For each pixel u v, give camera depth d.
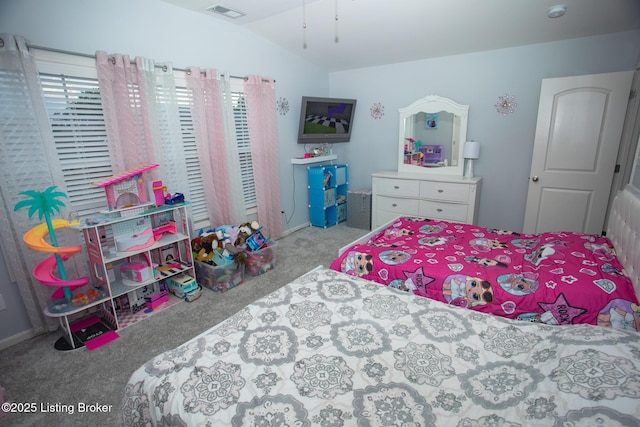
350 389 1.06
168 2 2.65
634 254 1.57
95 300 2.17
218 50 3.08
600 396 0.84
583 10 2.55
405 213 4.00
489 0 2.54
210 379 1.10
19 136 1.98
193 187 3.10
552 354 1.08
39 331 2.24
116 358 2.00
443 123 3.91
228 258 2.85
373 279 2.11
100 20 2.29
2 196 1.98
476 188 3.50
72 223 2.09
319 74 4.42
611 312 1.49
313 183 4.39
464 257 2.10
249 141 3.48
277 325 1.40
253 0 2.62
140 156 2.54
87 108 2.30
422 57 3.83
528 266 1.92
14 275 2.11
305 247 3.80
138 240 2.35
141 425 1.08
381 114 4.37
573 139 3.05
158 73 2.60
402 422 0.93
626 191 1.99
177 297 2.73
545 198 3.29
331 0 2.63
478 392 1.03
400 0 2.61
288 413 0.97
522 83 3.37
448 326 1.37
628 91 2.76
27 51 1.94
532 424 0.86
